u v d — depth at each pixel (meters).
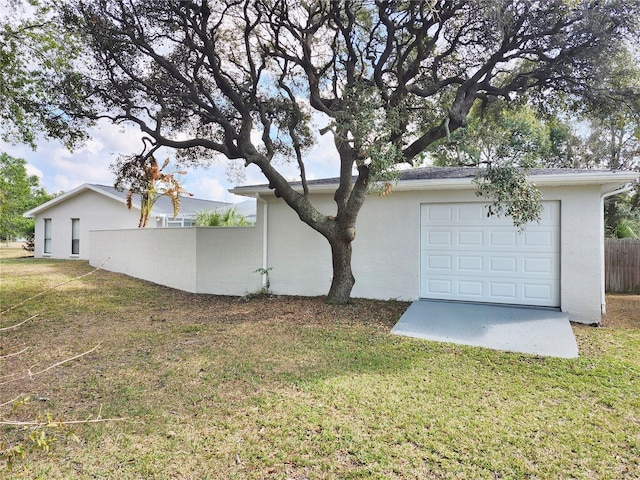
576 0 6.46
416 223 8.87
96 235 15.98
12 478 2.81
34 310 8.53
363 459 3.05
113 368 5.06
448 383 4.54
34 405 4.00
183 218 19.30
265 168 8.41
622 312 8.68
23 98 7.88
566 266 7.60
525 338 6.21
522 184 6.54
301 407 3.92
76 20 7.28
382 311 8.10
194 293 10.97
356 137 6.72
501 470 2.91
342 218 8.38
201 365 5.14
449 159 12.66
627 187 8.00
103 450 3.20
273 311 8.34
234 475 2.87
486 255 8.34
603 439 3.34
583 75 8.05
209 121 9.04
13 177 24.95
